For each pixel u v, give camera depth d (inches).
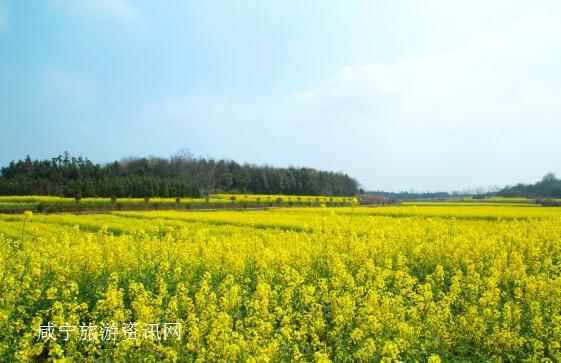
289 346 345.4
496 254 708.7
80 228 1237.1
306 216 1630.2
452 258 667.4
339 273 516.7
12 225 1176.2
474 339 376.8
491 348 363.6
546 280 552.7
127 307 467.5
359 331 341.4
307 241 810.8
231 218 1521.9
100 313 399.9
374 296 411.8
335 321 385.7
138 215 1758.1
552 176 5536.4
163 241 729.0
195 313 401.7
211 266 590.2
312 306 427.2
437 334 376.2
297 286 499.8
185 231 884.0
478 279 518.6
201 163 5319.9
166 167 5285.4
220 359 315.6
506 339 358.6
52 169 4473.4
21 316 402.0
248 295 507.5
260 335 346.9
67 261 566.3
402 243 771.4
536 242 810.2
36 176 4443.9
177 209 2787.9
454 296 468.8
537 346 349.4
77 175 4530.0
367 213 1870.1
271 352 307.0
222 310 413.1
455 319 424.8
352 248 701.9
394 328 367.6
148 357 310.7
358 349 333.1
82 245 608.1
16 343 347.6
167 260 623.2
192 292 505.4
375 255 689.6
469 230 932.0
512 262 657.6
